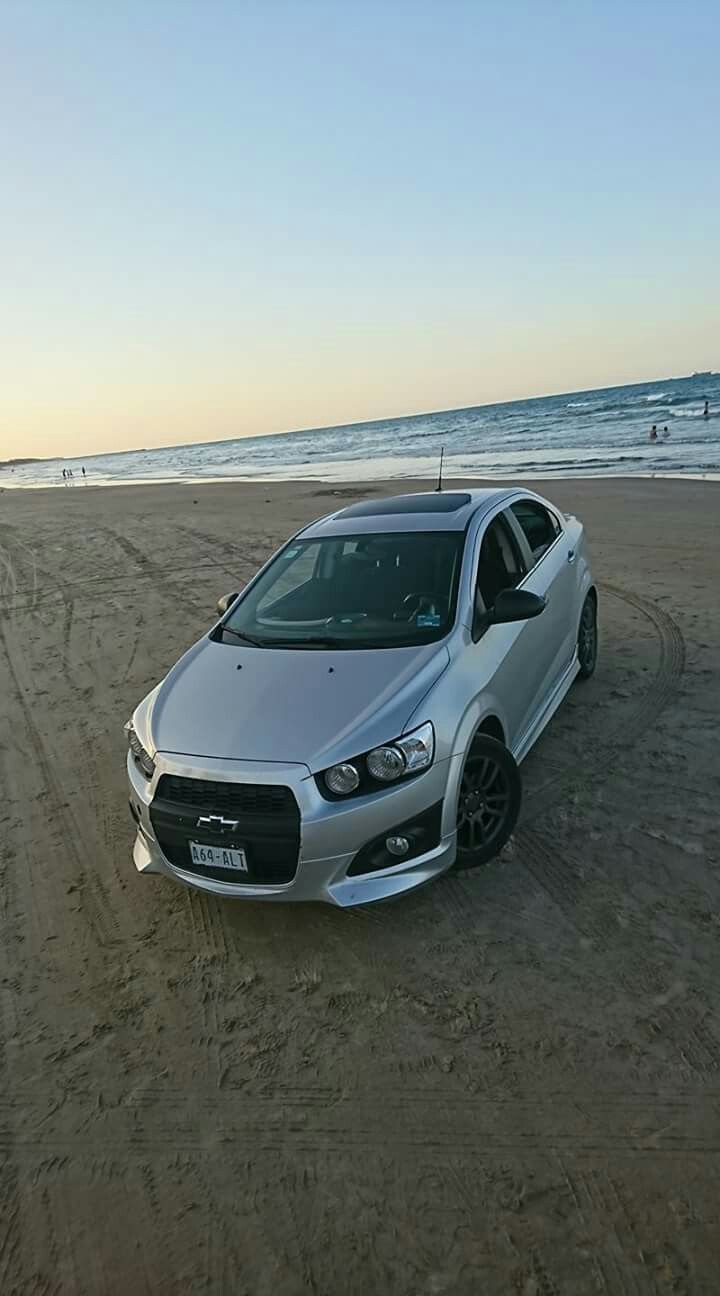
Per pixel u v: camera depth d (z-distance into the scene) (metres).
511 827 3.74
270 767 3.11
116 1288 2.08
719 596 7.98
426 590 4.06
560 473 22.94
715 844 3.72
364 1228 2.17
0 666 7.86
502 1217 2.16
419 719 3.23
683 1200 2.15
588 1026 2.75
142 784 3.45
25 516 23.97
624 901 3.38
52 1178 2.42
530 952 3.14
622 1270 1.99
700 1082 2.50
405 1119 2.49
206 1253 2.15
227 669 3.88
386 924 3.38
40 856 4.25
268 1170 2.37
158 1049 2.87
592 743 4.88
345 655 3.74
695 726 4.99
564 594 5.16
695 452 25.69
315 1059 2.75
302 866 3.09
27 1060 2.87
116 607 9.87
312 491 23.06
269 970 3.20
